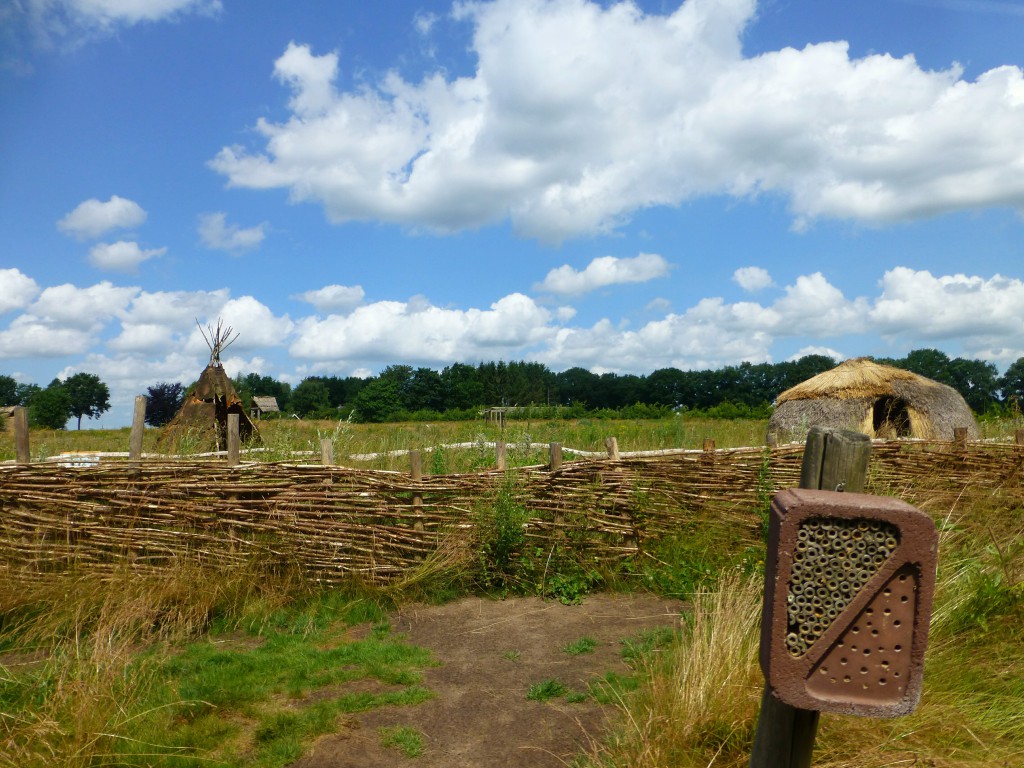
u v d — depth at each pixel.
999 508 6.52
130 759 3.47
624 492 6.43
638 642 4.96
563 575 6.20
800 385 16.78
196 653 4.89
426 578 5.96
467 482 6.25
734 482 6.61
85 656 4.49
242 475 6.05
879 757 2.98
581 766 3.42
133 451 5.99
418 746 3.70
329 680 4.48
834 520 1.89
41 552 5.83
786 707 2.11
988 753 3.03
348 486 6.11
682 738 3.24
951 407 14.90
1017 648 3.85
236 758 3.57
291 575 5.91
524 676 4.54
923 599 1.87
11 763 3.26
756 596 4.53
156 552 5.87
